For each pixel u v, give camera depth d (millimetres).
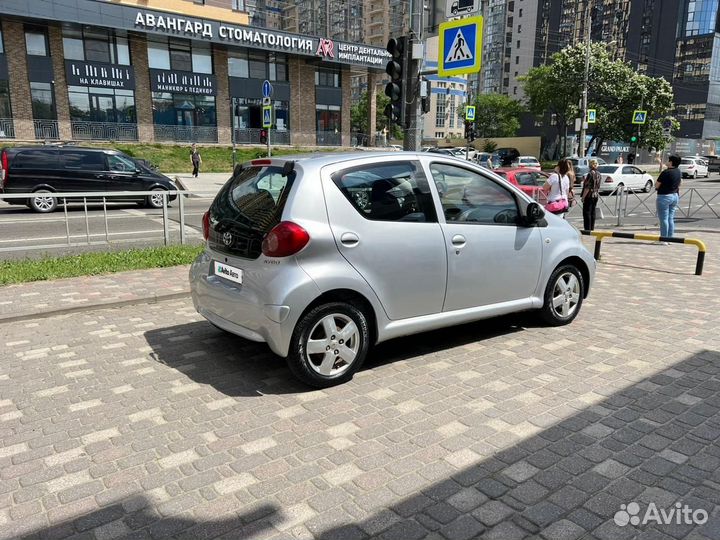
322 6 90938
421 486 2910
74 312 5945
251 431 3490
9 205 17078
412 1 9945
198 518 2658
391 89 10227
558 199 10836
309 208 3906
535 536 2533
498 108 72250
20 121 31328
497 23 98312
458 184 4691
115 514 2689
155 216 14906
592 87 46094
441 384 4199
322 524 2613
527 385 4176
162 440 3381
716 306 6363
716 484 2922
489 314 4922
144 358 4699
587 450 3252
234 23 36062
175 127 36594
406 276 4301
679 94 78812
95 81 33188
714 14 74562
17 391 4055
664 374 4367
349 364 4180
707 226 14969
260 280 3910
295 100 41438
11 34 30500
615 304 6453
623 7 84000
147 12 32625
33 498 2814
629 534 2545
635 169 27812
